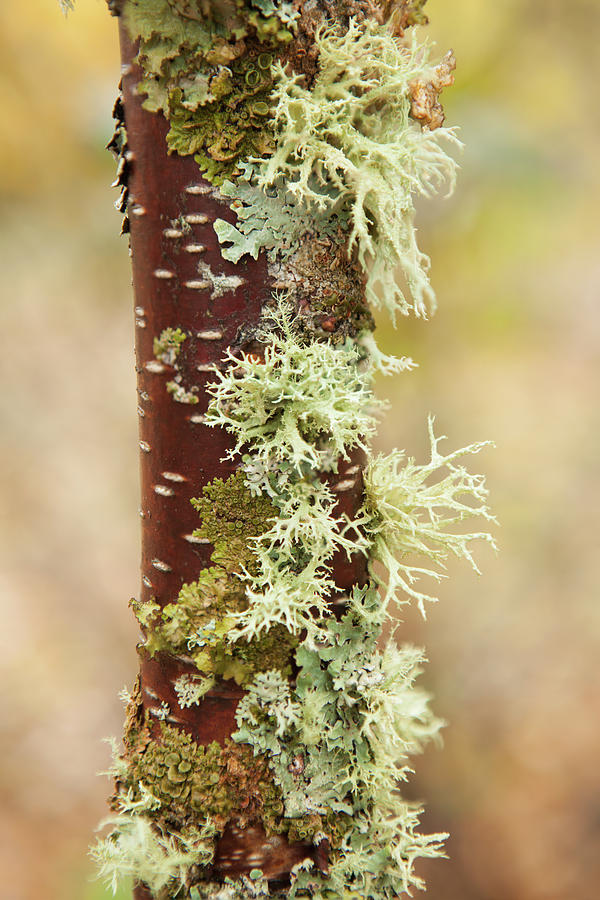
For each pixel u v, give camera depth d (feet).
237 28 1.12
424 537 1.23
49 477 3.50
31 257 3.16
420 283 1.21
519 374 3.57
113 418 3.74
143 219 1.16
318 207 1.16
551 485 3.42
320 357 1.16
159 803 1.20
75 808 2.50
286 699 1.19
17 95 2.30
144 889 1.22
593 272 3.18
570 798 2.56
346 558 1.20
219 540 1.18
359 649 1.20
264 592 1.18
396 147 1.16
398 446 2.51
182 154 1.14
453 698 2.83
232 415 1.16
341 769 1.20
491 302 2.33
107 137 2.27
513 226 2.13
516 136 2.05
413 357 2.35
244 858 1.20
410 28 1.20
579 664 2.97
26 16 2.29
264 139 1.14
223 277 1.15
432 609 3.02
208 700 1.19
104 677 2.91
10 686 2.78
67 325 3.75
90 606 3.09
